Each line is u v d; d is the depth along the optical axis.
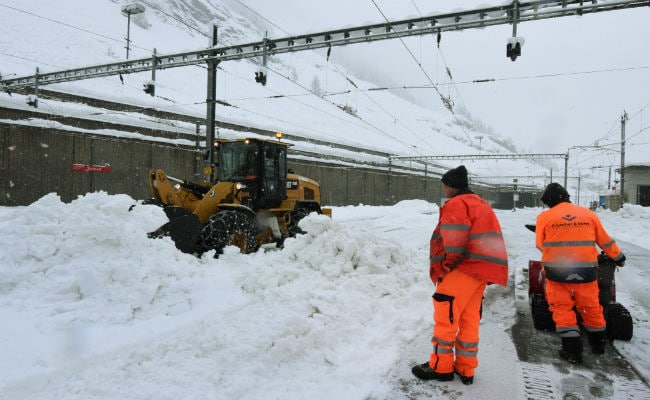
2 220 6.21
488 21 8.91
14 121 15.40
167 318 3.77
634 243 11.78
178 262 4.98
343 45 10.73
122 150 18.34
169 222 6.11
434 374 2.86
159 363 2.84
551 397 2.64
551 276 3.29
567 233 3.26
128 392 2.51
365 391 2.68
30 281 3.95
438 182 47.91
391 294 4.50
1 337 3.12
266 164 8.60
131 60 13.70
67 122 17.22
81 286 3.91
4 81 15.80
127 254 4.46
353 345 3.40
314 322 3.52
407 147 67.12
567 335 3.18
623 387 2.77
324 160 29.66
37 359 2.85
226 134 23.06
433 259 2.87
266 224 8.55
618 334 3.56
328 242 5.03
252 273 4.80
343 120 64.38
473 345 2.83
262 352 3.01
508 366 3.10
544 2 8.31
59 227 4.48
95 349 3.05
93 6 62.69
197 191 8.54
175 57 13.13
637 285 5.75
